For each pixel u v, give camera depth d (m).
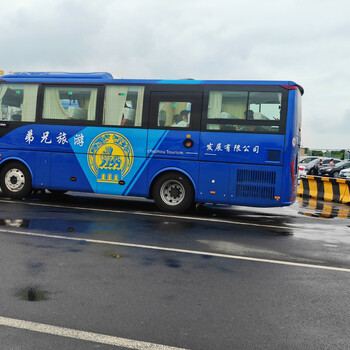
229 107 8.94
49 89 9.97
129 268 4.79
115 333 3.13
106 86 9.62
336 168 32.84
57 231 6.56
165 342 3.01
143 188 9.34
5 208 8.66
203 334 3.17
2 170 10.26
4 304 3.58
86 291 3.98
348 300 4.07
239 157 8.83
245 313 3.62
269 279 4.64
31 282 4.16
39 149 9.95
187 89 9.16
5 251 5.24
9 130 10.12
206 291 4.15
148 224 7.63
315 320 3.54
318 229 8.34
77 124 9.73
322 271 5.08
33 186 10.02
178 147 9.13
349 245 6.79
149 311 3.57
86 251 5.44
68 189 9.81
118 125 9.48
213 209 10.70
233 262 5.29
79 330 3.15
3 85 10.26
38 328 3.15
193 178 9.06
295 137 8.77
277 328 3.34
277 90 8.75
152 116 9.31
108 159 9.54
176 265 5.01
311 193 17.48
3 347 2.85
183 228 7.41
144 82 9.43
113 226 7.25
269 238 7.00
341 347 3.05
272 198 8.69
